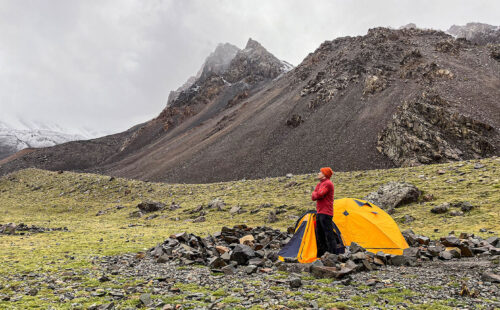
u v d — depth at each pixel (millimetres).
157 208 43875
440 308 6004
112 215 44250
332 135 150375
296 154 146875
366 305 6285
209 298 6988
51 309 6426
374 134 136875
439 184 33781
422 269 9438
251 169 148500
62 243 17047
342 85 192625
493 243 12320
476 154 106062
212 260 10430
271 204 36438
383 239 11711
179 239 14344
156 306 6641
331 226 10602
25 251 14086
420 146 112438
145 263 11391
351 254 10609
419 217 25562
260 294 7289
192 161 180375
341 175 47469
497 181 30172
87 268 10539
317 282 8234
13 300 7047
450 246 12492
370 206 12812
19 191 73750
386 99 159875
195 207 41375
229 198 44469
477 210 24141
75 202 58281
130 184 65562
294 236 11391
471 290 7070
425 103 135375
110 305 6523
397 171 43875
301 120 177625
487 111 128875
